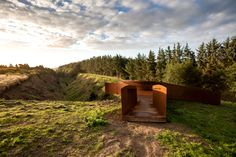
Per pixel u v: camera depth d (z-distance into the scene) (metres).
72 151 6.23
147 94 16.77
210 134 7.96
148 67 59.09
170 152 6.31
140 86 17.80
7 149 6.00
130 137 7.40
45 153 6.03
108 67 81.25
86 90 38.19
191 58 58.78
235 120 11.12
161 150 6.44
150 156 6.08
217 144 7.13
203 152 6.38
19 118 8.59
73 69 119.56
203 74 28.97
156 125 8.74
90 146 6.58
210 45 53.41
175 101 14.68
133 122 9.10
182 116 10.41
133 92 11.52
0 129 7.24
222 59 50.16
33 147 6.25
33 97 23.95
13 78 31.97
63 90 52.56
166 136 7.45
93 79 46.94
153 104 12.07
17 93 22.55
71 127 7.90
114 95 18.73
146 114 9.67
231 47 48.12
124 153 6.20
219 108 14.23
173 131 8.01
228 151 6.69
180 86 15.61
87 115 9.47
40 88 34.06
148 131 8.00
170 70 25.94
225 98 28.98
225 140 7.54
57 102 13.30
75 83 60.81
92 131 7.71
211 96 16.25
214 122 10.07
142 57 66.06
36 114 9.38
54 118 8.89
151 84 17.25
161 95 9.70
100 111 10.16
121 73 73.69
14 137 6.68
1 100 12.37
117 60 76.38
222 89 29.62
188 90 15.86
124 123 8.91
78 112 10.04
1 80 28.11
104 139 7.10
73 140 6.89
